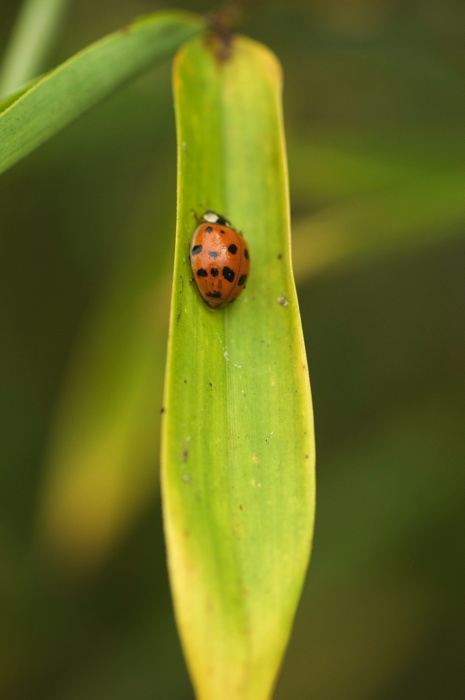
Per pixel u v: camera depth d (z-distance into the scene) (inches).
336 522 8.6
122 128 8.8
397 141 7.9
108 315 8.0
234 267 6.2
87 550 8.1
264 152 6.5
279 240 6.4
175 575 5.8
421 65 8.5
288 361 6.1
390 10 8.4
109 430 7.8
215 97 6.5
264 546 5.9
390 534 8.4
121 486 7.8
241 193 6.4
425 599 8.4
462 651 8.5
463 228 7.6
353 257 7.9
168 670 8.7
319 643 8.5
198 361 6.1
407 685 8.5
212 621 5.8
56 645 9.1
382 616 8.4
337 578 8.3
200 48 6.6
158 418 8.1
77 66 6.3
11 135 6.2
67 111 6.3
